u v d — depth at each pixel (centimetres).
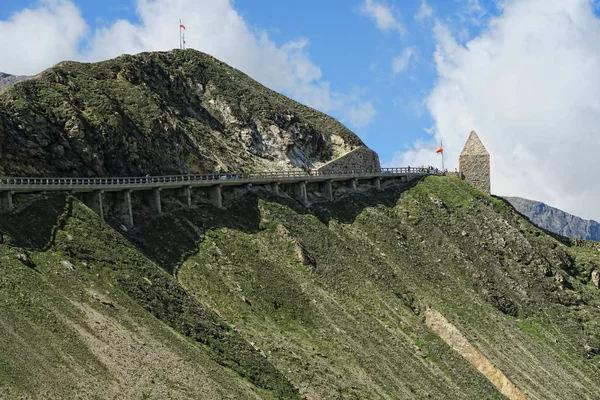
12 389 5997
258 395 7369
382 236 12375
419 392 8944
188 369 7144
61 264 7862
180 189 10906
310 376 8356
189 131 13200
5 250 7631
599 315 12444
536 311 12112
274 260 10462
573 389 10425
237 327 8769
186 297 8531
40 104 10562
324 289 10300
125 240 8881
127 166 11112
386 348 9525
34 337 6606
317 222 11969
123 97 12275
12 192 8519
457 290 11750
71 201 9006
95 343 6869
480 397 9450
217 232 10569
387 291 10888
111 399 6316
